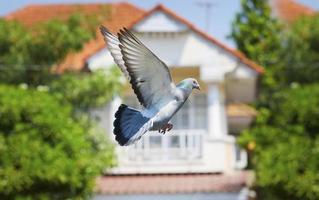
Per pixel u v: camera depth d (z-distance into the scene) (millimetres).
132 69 8523
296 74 32250
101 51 29297
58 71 29109
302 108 26562
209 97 29688
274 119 29234
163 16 29656
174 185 28016
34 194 24000
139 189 27547
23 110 24453
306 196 25094
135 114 8578
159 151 29844
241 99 32156
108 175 29375
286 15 42000
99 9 33812
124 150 29438
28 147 23875
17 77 28812
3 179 23641
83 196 24828
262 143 26641
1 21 28906
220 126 29766
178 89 8672
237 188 27469
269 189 25547
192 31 29781
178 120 31594
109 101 28062
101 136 26906
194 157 29812
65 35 28547
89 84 27375
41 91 25406
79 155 24328
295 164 25297
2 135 24141
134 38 8469
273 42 36969
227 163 29797
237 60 29672
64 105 26531
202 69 29672
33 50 28609
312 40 32250
